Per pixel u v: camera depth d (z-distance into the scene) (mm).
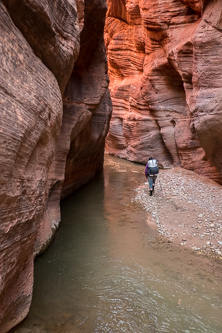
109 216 8625
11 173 2969
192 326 4055
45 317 4086
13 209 3062
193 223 8000
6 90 2771
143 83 16875
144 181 13766
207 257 6145
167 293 4816
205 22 11055
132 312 4305
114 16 20828
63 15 4430
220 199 9898
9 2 3051
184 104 15008
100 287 4926
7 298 3441
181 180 12555
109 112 12789
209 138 11031
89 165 12828
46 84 3908
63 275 5266
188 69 12992
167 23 14188
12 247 3158
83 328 3902
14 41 3102
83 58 9078
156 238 7102
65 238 6863
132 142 19266
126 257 6055
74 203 9805
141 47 18609
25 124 3117
